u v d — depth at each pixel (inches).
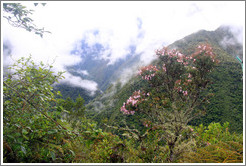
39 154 46.6
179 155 61.9
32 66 52.8
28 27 52.9
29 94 46.5
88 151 61.1
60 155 50.4
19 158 45.5
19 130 38.8
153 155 63.4
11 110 43.7
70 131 42.5
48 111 44.4
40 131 41.6
